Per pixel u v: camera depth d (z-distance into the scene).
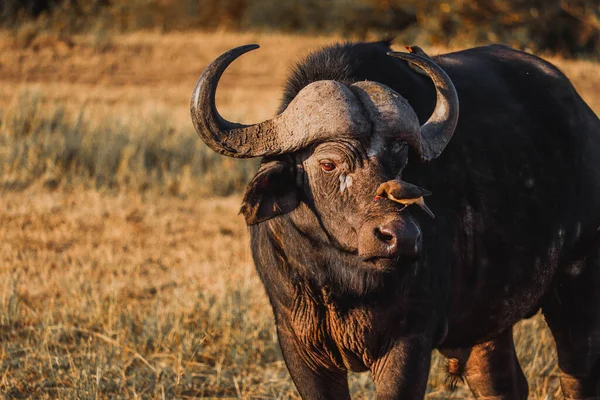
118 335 23.95
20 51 72.69
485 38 89.25
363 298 15.23
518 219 17.22
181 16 105.31
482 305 17.39
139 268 30.77
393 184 13.38
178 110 56.81
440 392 22.75
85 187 40.72
